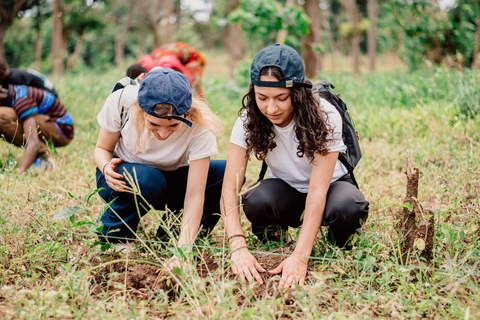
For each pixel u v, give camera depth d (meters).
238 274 2.38
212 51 45.19
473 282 2.34
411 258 2.46
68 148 5.09
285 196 2.73
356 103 7.42
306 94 2.34
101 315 1.96
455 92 6.06
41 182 3.95
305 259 2.41
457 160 4.17
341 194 2.57
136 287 2.37
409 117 5.59
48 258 2.57
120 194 2.64
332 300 2.19
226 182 2.61
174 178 2.91
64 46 28.98
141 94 2.30
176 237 2.64
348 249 2.70
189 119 2.52
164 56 5.40
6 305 2.15
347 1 20.33
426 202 3.16
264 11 9.62
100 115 2.63
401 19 11.70
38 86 4.70
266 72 2.26
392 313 2.06
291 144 2.59
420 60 11.62
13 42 32.50
